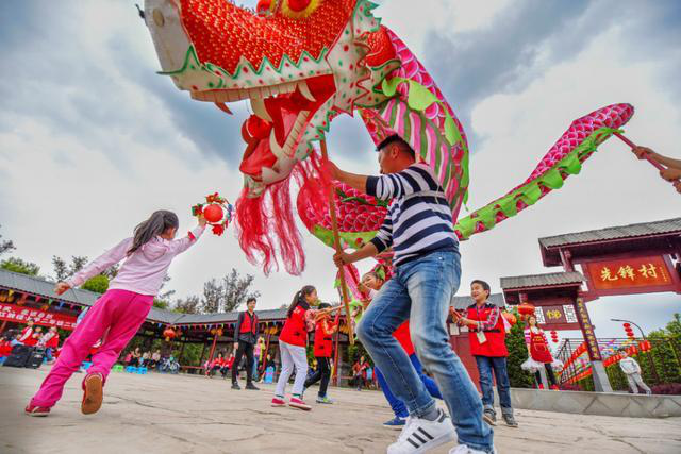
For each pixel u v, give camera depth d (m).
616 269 10.03
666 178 1.89
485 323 3.54
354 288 3.38
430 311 1.26
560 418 4.62
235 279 32.56
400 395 1.45
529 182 2.68
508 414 3.36
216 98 1.30
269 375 14.30
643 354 9.91
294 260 1.74
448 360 1.20
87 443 1.25
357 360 17.64
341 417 3.02
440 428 1.39
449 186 2.11
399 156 1.68
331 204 1.64
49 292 17.16
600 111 2.71
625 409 5.62
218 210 2.46
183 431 1.64
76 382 4.27
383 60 2.05
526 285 10.68
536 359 8.16
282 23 1.52
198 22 1.21
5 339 12.95
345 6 1.53
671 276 9.41
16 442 1.18
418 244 1.39
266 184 1.53
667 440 2.57
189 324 20.66
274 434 1.78
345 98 1.54
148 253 2.19
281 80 1.36
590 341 9.71
